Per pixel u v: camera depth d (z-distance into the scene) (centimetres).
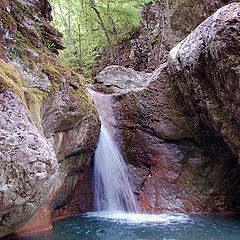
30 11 541
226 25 447
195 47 541
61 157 514
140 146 723
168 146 710
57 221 543
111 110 769
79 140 547
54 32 612
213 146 675
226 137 535
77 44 1541
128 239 405
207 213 627
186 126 690
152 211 643
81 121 545
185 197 656
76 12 1470
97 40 1588
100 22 1375
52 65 484
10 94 268
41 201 313
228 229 464
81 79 588
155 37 1396
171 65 697
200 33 531
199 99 595
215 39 461
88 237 416
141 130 732
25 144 261
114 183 689
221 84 502
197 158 687
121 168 714
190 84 605
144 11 1491
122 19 1455
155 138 720
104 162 680
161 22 1339
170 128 704
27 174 259
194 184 668
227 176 665
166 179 681
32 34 518
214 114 541
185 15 1297
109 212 653
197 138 686
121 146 734
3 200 244
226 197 651
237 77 452
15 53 419
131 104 755
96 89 947
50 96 429
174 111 707
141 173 706
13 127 256
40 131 314
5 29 409
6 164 244
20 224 316
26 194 267
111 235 429
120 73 966
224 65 459
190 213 628
